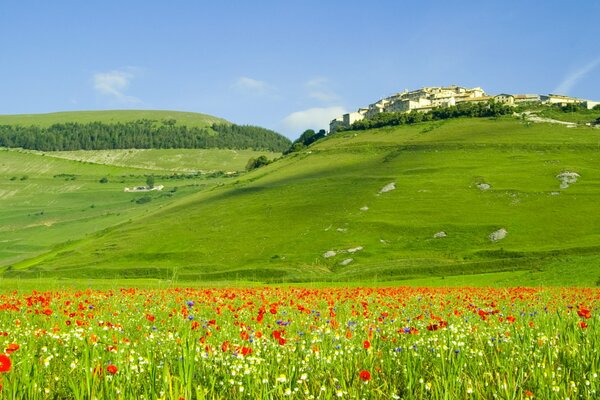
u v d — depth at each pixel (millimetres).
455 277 75125
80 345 11031
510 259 91688
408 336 12633
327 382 8633
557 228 115688
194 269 118125
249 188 186875
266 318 18266
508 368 8805
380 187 156500
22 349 9703
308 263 113375
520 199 135625
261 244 128250
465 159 177125
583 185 141750
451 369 8594
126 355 9508
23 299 25594
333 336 11977
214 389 7844
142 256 132375
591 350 9703
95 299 27719
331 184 169500
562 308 21375
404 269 91875
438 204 138375
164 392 6926
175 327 14797
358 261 110812
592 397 7695
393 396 7566
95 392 7000
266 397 7480
